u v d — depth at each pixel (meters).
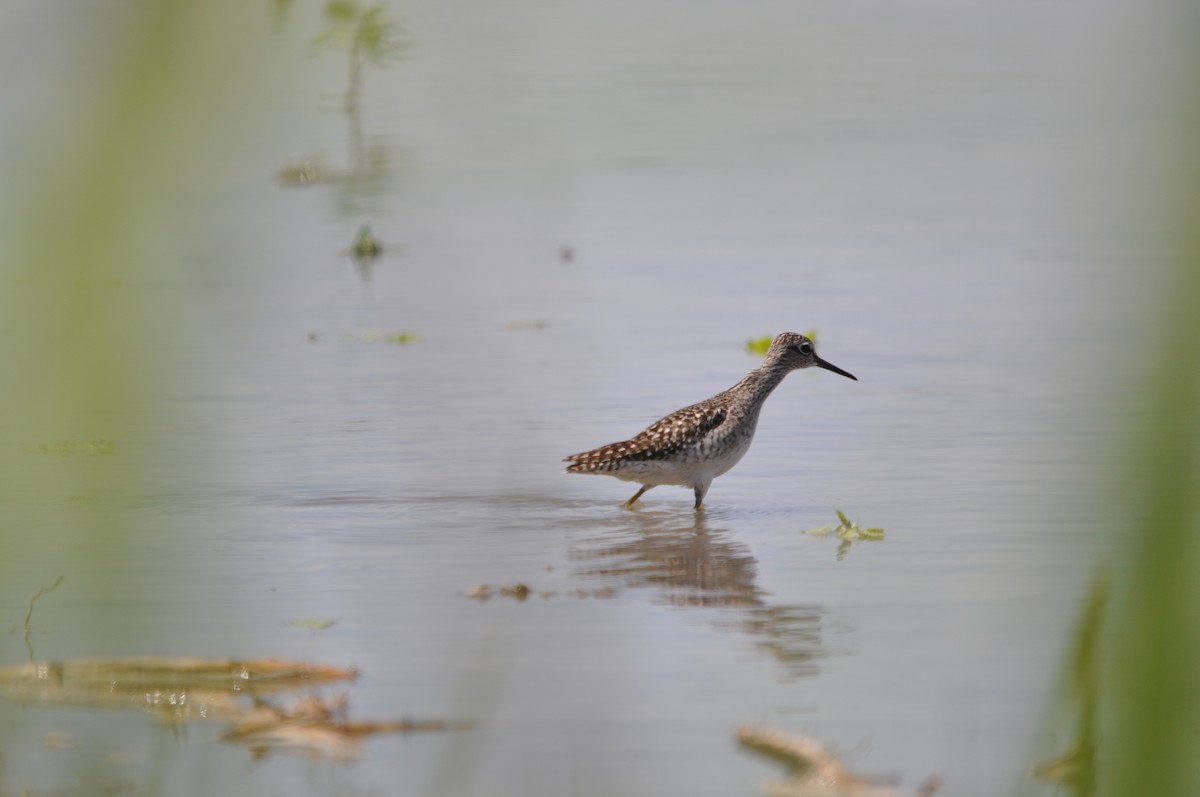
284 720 11.00
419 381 23.83
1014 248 33.16
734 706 11.54
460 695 11.54
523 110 42.75
